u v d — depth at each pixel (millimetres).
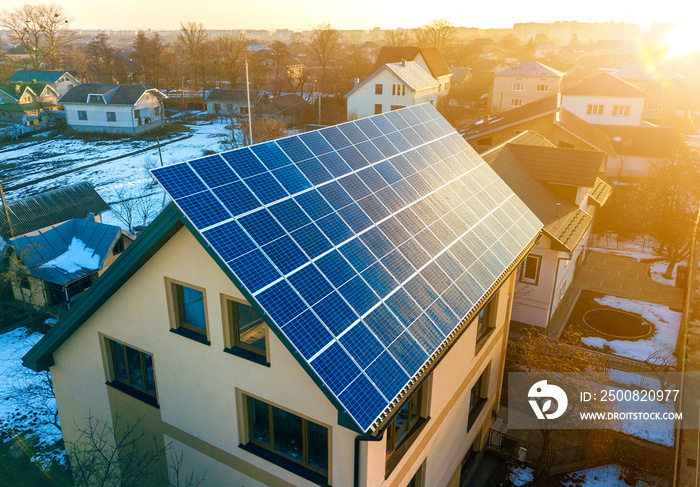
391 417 8633
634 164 49781
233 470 11766
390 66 71438
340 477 9875
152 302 11820
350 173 12844
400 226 12406
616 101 64438
